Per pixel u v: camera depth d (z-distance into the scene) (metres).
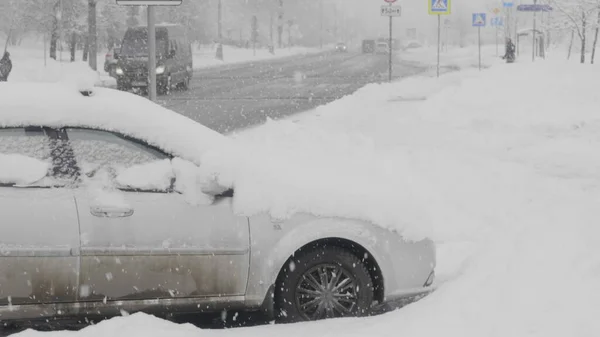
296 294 6.39
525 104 21.73
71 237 5.91
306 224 6.29
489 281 6.48
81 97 6.33
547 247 6.91
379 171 7.28
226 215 6.18
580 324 5.47
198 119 22.08
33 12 60.09
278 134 15.87
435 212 10.15
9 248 5.81
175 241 6.07
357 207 6.43
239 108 25.50
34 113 6.12
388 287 6.54
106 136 6.21
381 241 6.46
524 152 14.61
